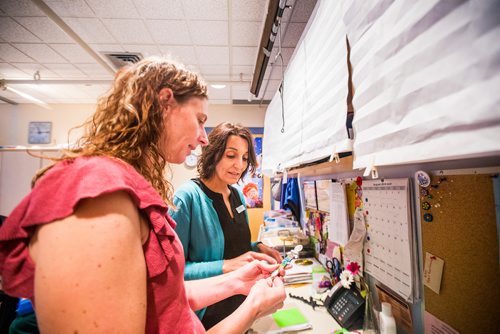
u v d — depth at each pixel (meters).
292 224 2.03
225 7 1.83
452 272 0.59
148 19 1.96
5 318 1.23
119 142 0.40
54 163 0.36
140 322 0.31
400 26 0.44
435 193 0.64
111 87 0.47
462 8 0.32
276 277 0.78
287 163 1.47
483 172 0.51
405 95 0.43
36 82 2.74
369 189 0.93
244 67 2.82
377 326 0.83
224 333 0.54
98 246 0.28
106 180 0.31
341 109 0.71
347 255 1.11
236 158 1.17
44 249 0.27
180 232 0.97
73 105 3.92
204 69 2.86
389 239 0.81
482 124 0.29
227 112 4.09
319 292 1.21
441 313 0.62
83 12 1.86
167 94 0.46
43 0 1.73
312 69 1.01
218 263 0.96
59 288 0.26
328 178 1.42
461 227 0.56
